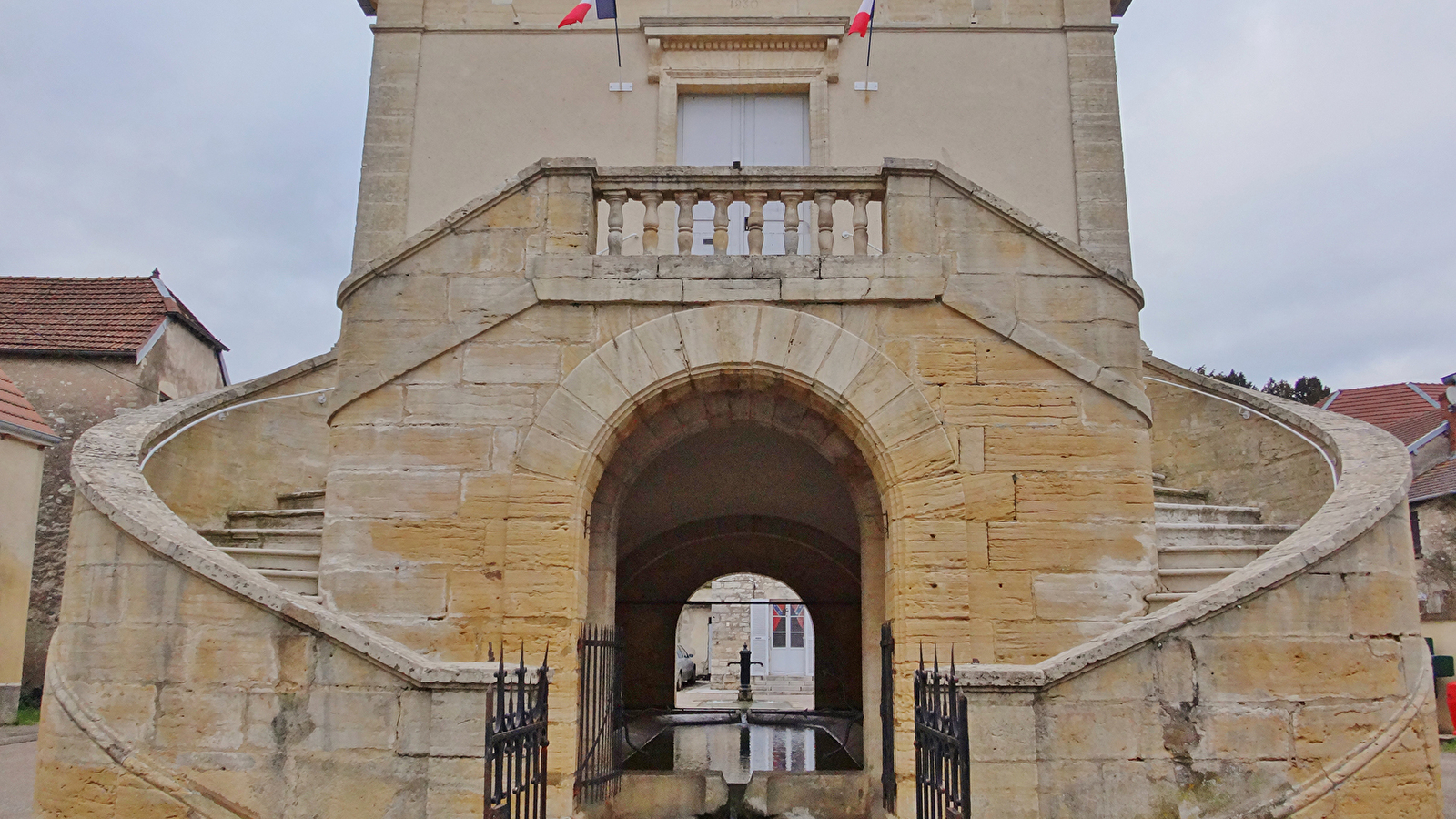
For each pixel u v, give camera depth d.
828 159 11.90
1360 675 6.20
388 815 5.89
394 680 6.04
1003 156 11.91
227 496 10.20
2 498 15.30
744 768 9.85
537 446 7.54
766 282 7.79
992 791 5.72
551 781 7.04
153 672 6.38
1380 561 6.42
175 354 20.95
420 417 7.66
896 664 7.29
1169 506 9.19
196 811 6.09
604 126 11.98
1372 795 6.05
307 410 10.94
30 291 20.86
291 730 6.10
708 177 8.00
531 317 7.79
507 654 7.23
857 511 8.45
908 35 12.20
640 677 14.09
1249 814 5.86
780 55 12.16
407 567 7.44
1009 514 7.48
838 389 7.66
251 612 6.29
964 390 7.66
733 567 14.18
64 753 6.51
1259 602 6.15
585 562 7.75
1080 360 7.67
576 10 11.28
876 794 7.91
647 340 7.73
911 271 7.77
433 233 7.94
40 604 17.61
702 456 10.43
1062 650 7.28
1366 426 9.09
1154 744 5.89
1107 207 11.72
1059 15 12.25
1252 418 10.29
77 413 18.77
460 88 12.02
